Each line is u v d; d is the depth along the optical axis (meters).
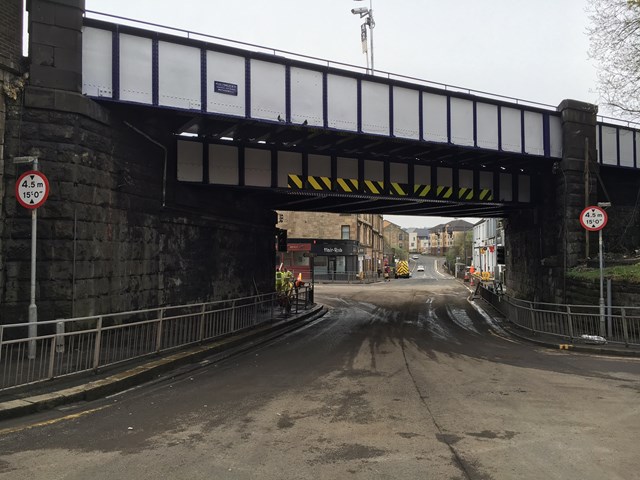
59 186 10.45
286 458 5.11
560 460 5.04
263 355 11.91
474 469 4.80
